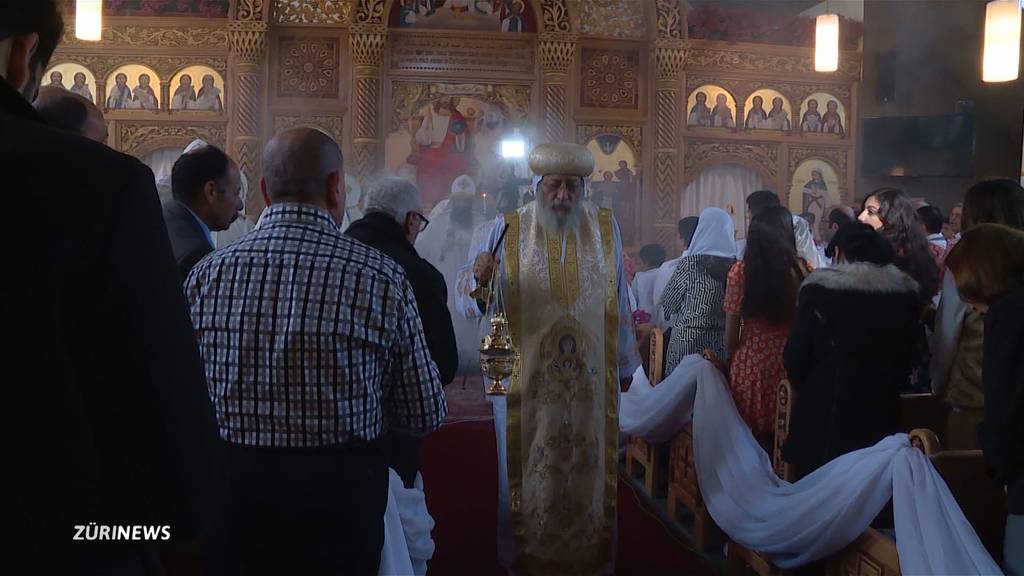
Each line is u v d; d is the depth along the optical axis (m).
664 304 4.81
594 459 3.53
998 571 2.20
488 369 2.93
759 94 10.86
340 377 1.84
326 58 10.34
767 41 10.85
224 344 1.87
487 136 10.48
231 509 1.85
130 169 1.09
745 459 3.42
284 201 1.96
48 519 1.00
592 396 3.52
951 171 10.12
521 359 3.52
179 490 1.09
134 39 10.06
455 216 8.82
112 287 1.04
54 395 1.00
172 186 2.91
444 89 10.45
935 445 2.49
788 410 3.34
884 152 10.52
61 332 1.02
